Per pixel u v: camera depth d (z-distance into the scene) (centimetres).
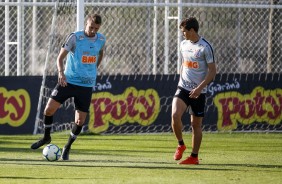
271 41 5088
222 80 4672
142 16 5488
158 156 3478
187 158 3139
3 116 4441
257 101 4744
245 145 4088
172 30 5531
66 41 3216
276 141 4331
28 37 5944
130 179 2633
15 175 2717
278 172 2892
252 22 5281
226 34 5425
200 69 3086
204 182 2573
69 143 3247
